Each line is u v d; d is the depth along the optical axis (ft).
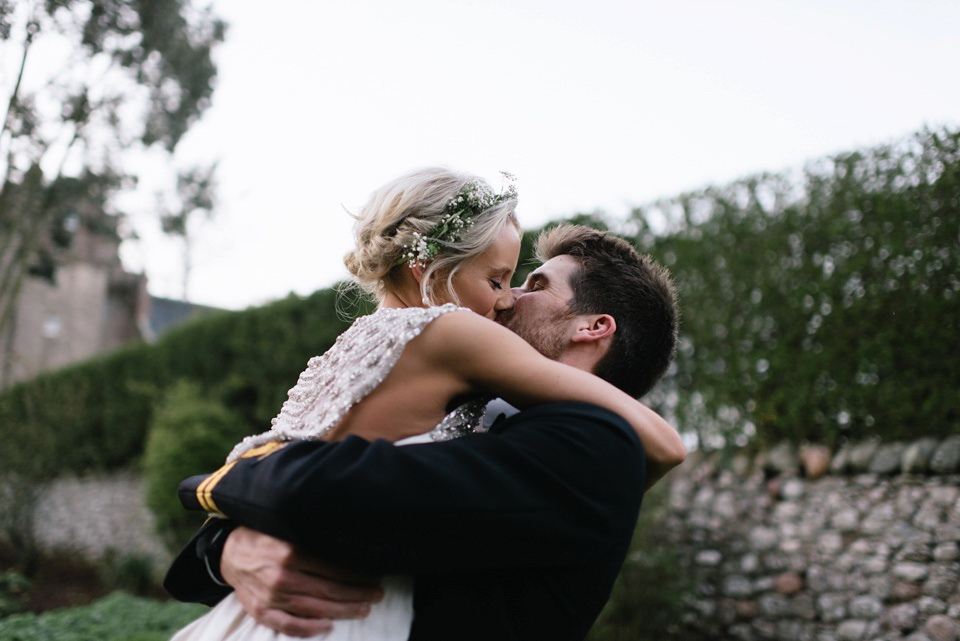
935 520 15.57
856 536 16.84
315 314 30.27
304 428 4.35
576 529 3.78
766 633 17.90
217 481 4.29
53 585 31.12
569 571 3.92
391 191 4.88
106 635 15.58
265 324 32.07
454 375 4.20
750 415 19.40
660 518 19.79
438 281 4.79
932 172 16.63
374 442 3.76
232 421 29.99
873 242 17.46
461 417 4.25
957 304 15.94
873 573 16.35
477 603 3.85
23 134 27.14
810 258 18.60
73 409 35.12
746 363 19.47
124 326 94.99
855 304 17.51
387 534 3.60
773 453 18.75
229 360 33.91
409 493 3.59
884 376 17.01
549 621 3.89
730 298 20.13
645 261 5.39
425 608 3.91
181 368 36.58
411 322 4.20
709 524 19.51
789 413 18.47
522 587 3.87
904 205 16.96
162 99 30.55
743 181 20.31
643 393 5.32
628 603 17.95
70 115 27.78
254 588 3.90
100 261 86.33
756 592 18.26
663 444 4.25
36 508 34.22
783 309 18.93
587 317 4.98
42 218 32.78
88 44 26.66
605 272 5.11
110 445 40.68
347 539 3.60
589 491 3.81
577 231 5.48
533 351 4.25
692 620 19.07
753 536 18.66
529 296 5.09
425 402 4.17
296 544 3.71
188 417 29.09
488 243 4.81
